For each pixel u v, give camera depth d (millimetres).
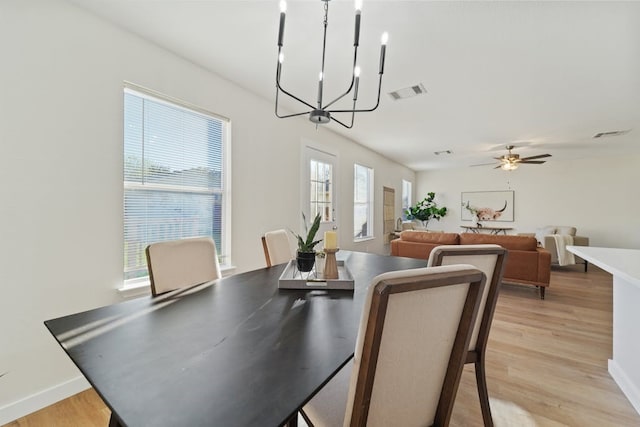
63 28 1693
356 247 5094
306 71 2502
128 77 1991
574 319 2930
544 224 6754
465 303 827
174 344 884
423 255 4141
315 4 1685
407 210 7680
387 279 645
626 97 2994
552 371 2002
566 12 1743
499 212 7266
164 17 1845
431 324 772
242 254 2885
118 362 778
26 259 1575
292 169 3557
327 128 4203
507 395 1754
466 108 3352
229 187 2754
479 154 6035
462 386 1853
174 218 2367
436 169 8078
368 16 1775
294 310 1184
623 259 1577
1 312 1503
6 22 1502
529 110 3404
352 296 1372
